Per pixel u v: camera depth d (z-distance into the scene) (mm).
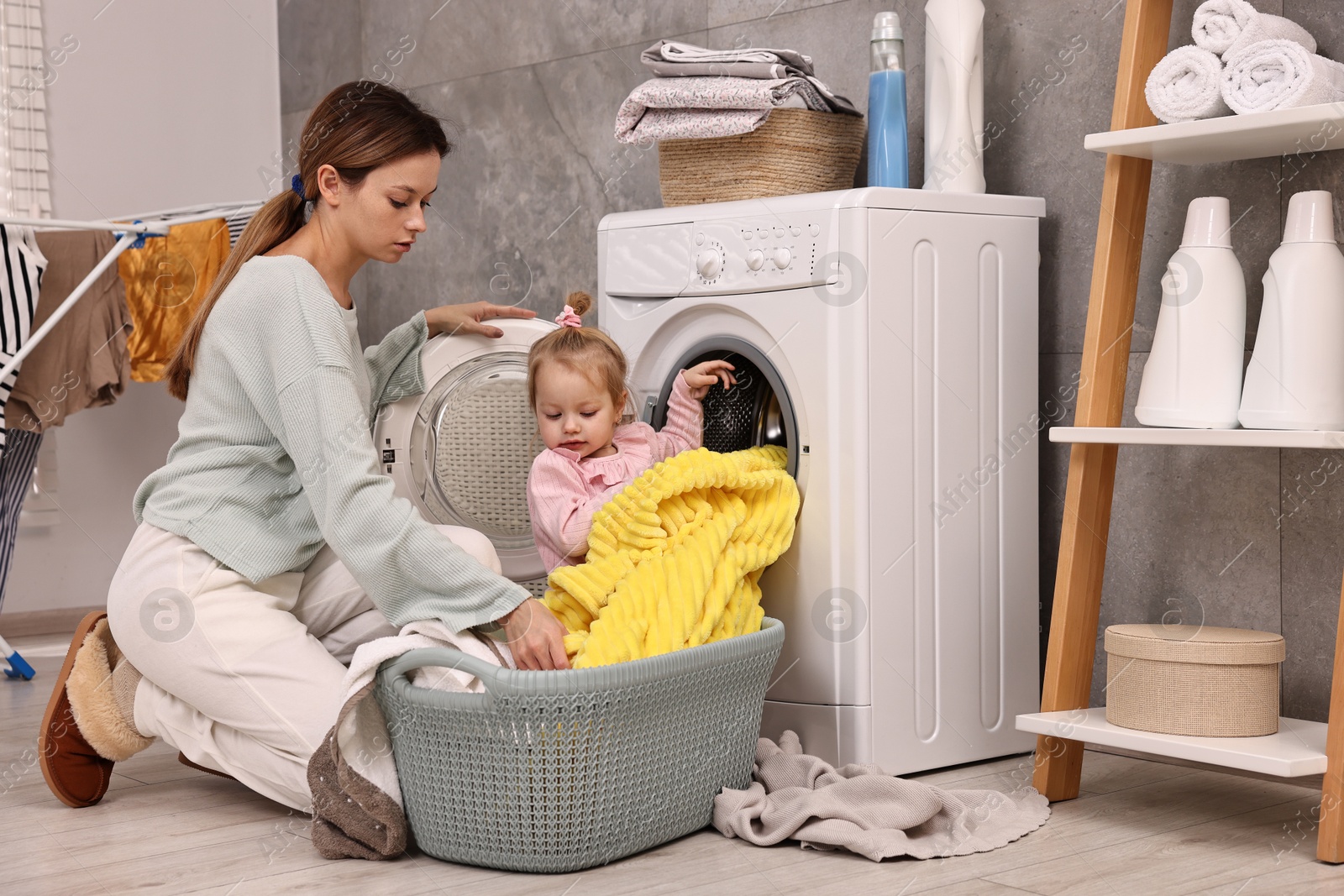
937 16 2166
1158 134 1771
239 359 1676
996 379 2088
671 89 2156
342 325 1663
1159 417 1827
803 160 2141
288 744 1665
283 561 1725
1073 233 2223
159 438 3795
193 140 3848
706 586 1736
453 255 3533
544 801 1485
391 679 1540
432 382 2156
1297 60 1669
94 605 3676
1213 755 1627
